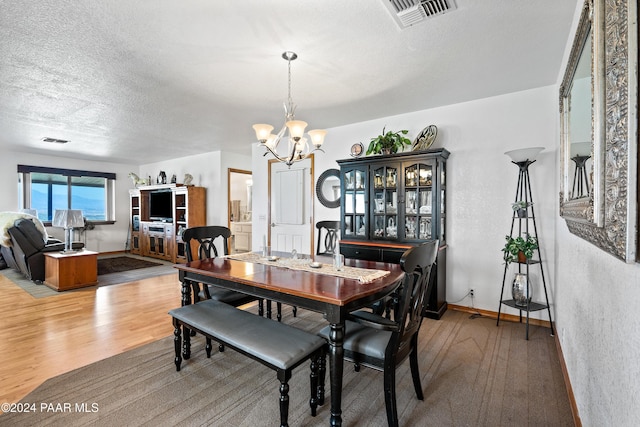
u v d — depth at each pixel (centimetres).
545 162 294
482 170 325
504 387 196
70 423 163
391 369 153
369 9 179
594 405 132
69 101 325
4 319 307
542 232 296
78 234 698
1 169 595
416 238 331
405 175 336
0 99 319
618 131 86
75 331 279
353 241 362
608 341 114
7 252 494
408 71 259
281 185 490
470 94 312
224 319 197
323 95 312
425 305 179
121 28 196
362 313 186
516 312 309
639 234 77
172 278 485
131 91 300
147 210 729
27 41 210
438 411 174
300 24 193
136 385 198
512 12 183
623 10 82
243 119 393
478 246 329
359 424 165
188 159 671
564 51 226
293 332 179
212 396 188
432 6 177
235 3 173
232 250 779
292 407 179
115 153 629
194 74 263
